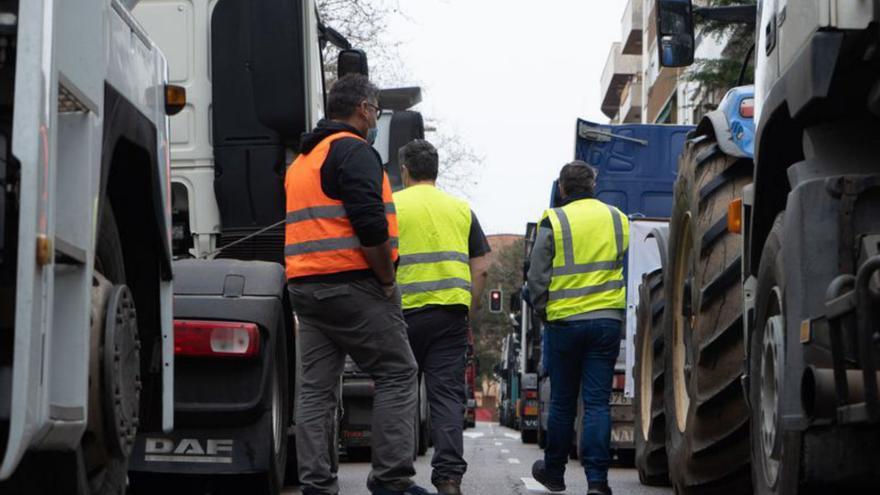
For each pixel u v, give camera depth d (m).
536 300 11.38
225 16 11.95
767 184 7.41
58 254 5.81
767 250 6.96
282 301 10.38
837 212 6.23
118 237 7.17
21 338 5.23
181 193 12.00
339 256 9.08
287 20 11.83
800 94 6.45
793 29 6.70
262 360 9.89
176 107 7.88
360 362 9.26
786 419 6.31
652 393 12.31
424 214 10.46
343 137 9.15
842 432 6.15
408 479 9.27
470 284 10.62
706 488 9.42
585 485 13.05
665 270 11.12
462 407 10.42
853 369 5.95
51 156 5.46
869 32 6.00
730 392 8.95
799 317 6.27
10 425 5.21
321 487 9.23
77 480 6.22
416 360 10.49
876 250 6.07
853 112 6.44
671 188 21.23
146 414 7.74
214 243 11.99
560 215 11.35
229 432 9.94
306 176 9.16
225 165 11.92
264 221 11.93
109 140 6.52
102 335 6.55
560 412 11.65
